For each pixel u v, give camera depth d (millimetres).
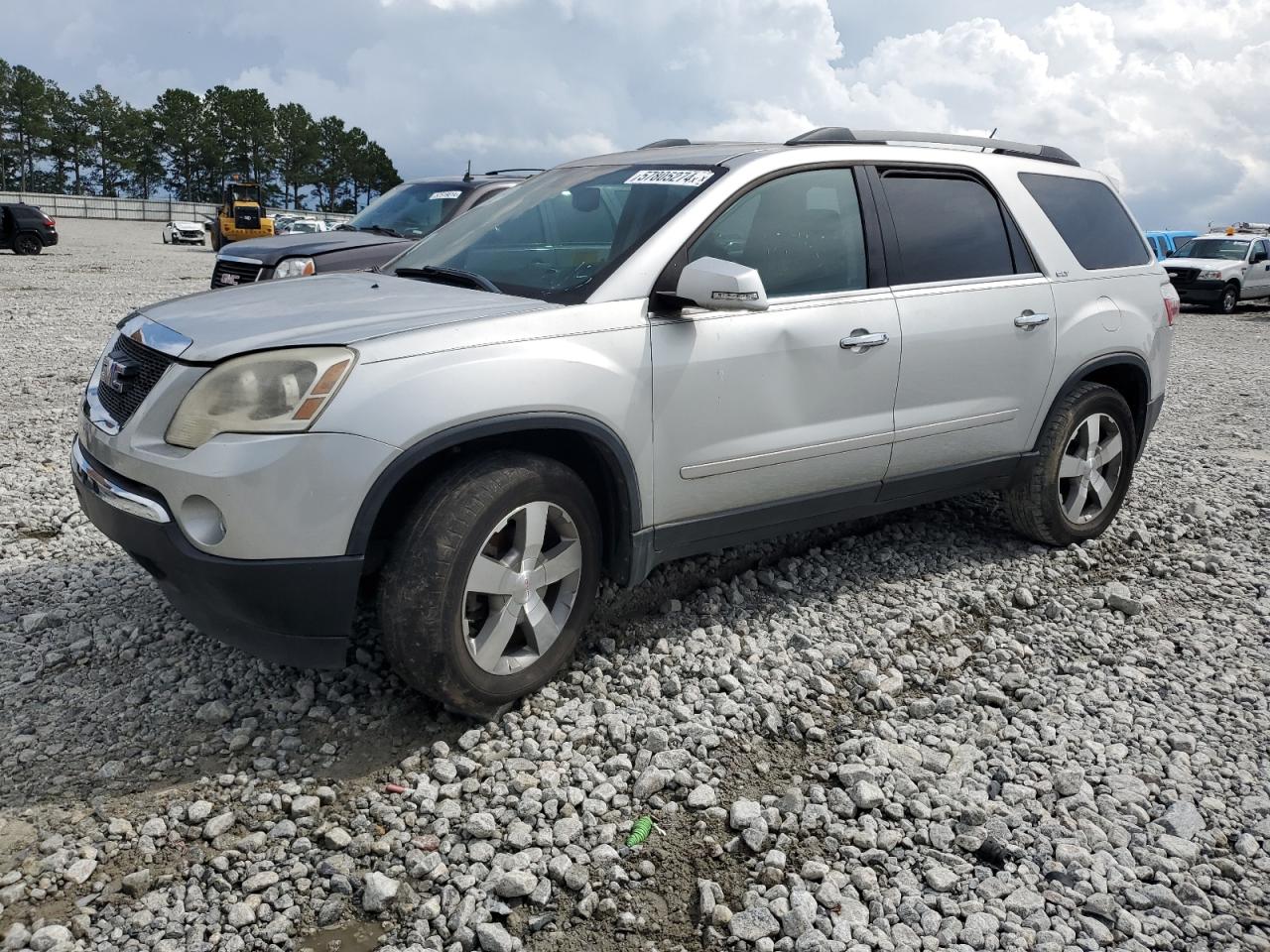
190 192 128250
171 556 2883
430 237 4344
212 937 2348
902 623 4074
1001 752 3232
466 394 2949
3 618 3865
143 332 3242
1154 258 5281
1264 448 7770
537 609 3254
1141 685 3707
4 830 2652
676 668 3635
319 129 133500
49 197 69125
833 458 3918
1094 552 4992
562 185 4113
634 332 3338
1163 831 2859
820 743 3262
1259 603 4473
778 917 2482
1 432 6738
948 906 2539
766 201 3775
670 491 3516
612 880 2586
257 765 2959
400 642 2980
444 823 2740
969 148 4660
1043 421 4684
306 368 2826
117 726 3152
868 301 3945
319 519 2797
